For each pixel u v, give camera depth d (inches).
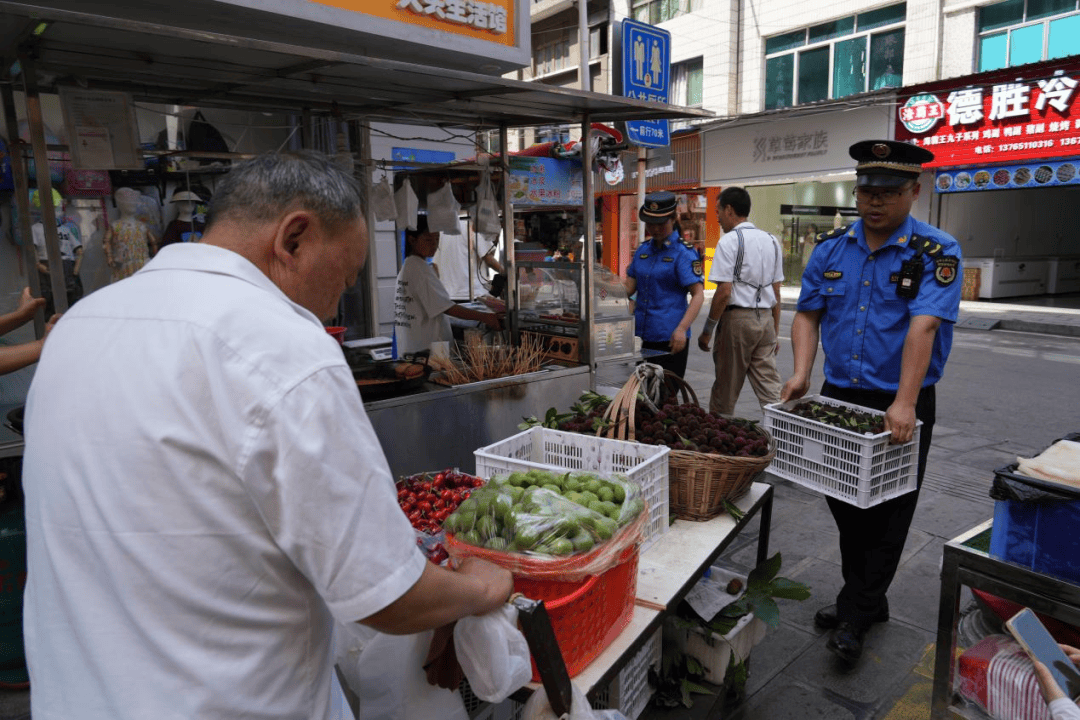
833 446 98.8
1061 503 65.4
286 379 36.3
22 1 112.3
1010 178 460.1
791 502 168.1
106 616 37.0
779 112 534.6
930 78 506.6
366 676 58.3
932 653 108.6
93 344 39.0
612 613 63.9
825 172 551.8
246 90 135.6
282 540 36.7
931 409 105.7
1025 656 72.9
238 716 38.1
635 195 710.5
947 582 75.5
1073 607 65.7
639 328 194.5
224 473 36.1
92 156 118.2
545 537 58.0
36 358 83.4
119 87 128.8
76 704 37.7
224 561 37.0
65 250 162.6
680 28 648.4
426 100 143.3
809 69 581.6
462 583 45.2
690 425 95.2
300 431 35.9
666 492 85.4
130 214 173.0
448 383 139.9
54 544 38.3
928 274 99.0
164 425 36.1
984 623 81.7
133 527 36.2
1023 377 301.6
